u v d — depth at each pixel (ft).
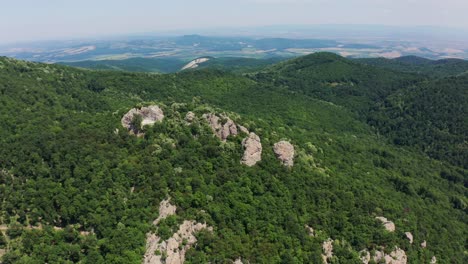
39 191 238.89
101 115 346.54
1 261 197.16
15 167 259.39
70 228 222.07
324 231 281.33
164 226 228.63
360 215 305.53
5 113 329.72
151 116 317.22
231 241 237.66
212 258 224.33
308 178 321.52
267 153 321.93
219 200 261.65
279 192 289.74
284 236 259.39
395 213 332.19
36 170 255.29
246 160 302.04
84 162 262.67
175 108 341.21
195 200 249.14
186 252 225.56
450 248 334.85
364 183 367.45
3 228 220.64
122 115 331.16
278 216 271.90
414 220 337.93
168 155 279.90
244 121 366.02
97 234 223.71
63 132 296.71
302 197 298.35
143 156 277.23
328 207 304.09
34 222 226.58
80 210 231.91
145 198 243.19
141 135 302.66
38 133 294.46
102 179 251.39
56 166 257.55
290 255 246.68
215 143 304.30
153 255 215.10
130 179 257.34
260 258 236.43
